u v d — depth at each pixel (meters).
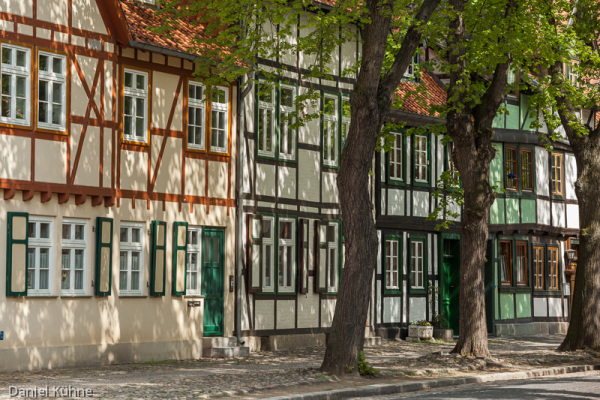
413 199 29.94
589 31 24.20
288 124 25.72
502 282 33.78
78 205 19.59
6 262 18.11
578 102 24.34
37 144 18.62
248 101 24.31
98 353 19.91
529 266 34.94
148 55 21.45
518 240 34.47
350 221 17.52
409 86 30.25
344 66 27.77
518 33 20.42
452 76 21.34
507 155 33.59
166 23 19.83
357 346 17.62
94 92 19.91
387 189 28.86
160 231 21.59
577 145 25.03
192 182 22.58
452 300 32.44
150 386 15.51
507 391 15.76
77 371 18.52
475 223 21.25
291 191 25.73
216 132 23.38
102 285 20.06
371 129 17.52
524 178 34.09
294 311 25.69
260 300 24.52
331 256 27.30
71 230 19.55
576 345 24.53
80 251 19.81
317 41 19.34
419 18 18.31
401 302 29.58
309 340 26.08
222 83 22.11
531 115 24.73
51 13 19.05
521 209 33.72
